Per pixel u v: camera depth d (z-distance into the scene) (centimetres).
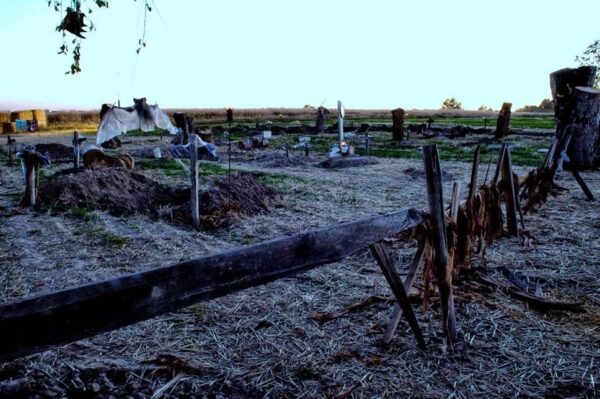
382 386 276
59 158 1900
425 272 311
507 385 277
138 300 167
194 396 266
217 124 5084
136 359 308
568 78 1142
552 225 640
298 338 335
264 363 301
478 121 4703
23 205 847
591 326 349
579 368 294
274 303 398
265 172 1386
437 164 286
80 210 797
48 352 314
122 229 689
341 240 241
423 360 303
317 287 436
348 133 3089
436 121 4825
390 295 408
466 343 324
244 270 198
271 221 729
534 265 481
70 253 562
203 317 370
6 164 1697
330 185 1088
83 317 155
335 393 269
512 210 559
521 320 358
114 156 1381
